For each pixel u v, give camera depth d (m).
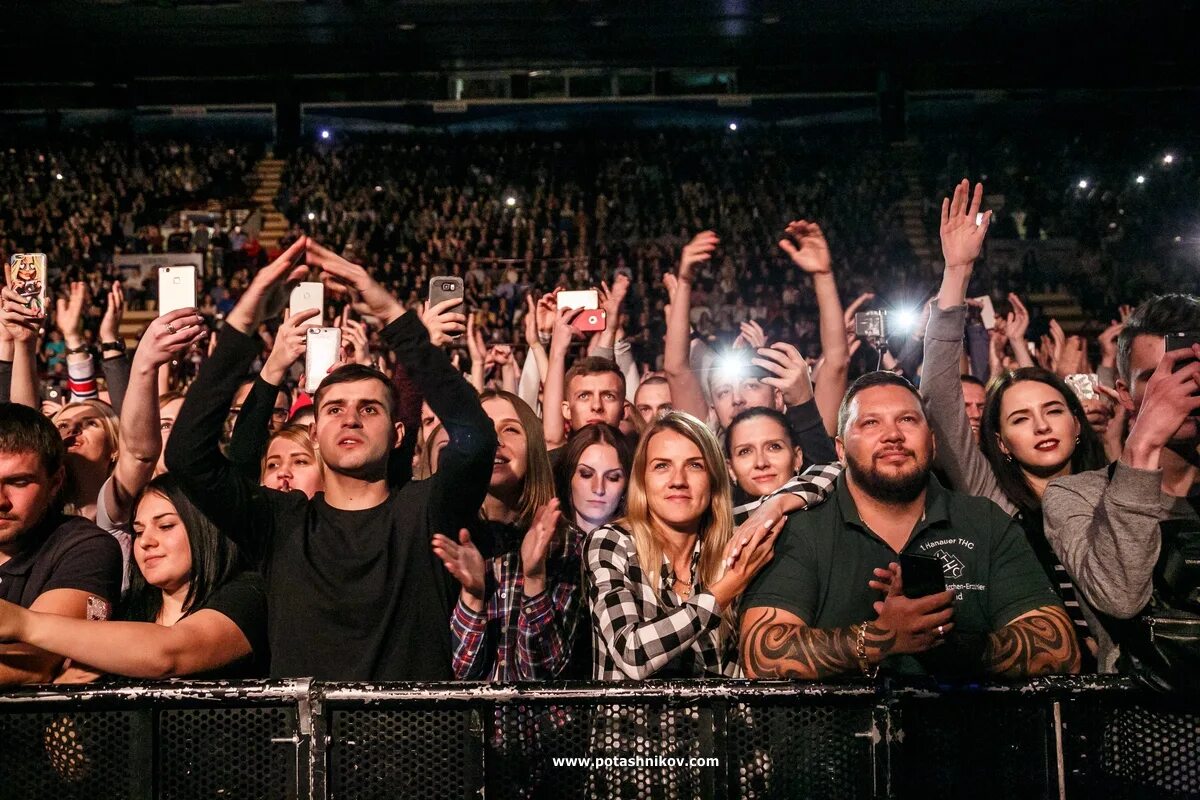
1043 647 2.16
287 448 3.18
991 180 20.41
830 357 3.69
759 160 21.55
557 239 19.45
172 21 18.03
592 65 22.11
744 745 1.99
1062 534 2.21
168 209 21.27
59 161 21.66
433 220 20.33
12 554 2.43
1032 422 2.94
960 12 17.75
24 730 1.96
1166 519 2.00
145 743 1.95
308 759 1.95
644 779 1.98
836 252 19.14
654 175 21.52
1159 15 18.02
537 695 1.96
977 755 1.99
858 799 1.98
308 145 23.30
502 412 3.06
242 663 2.33
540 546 2.31
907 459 2.29
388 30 18.88
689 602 2.25
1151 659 1.95
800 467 3.45
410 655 2.29
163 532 2.51
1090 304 17.05
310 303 3.80
